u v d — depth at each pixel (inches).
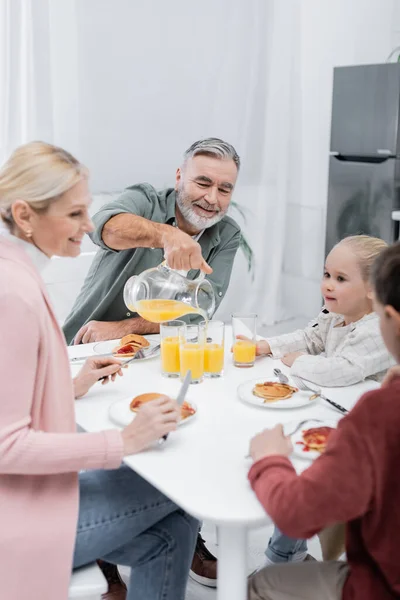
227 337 86.0
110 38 142.7
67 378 53.7
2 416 48.9
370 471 42.3
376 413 42.6
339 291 73.7
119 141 148.7
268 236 177.9
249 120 168.1
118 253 92.6
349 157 160.6
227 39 159.5
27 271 50.8
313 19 172.6
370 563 46.3
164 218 93.2
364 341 70.2
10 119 131.4
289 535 44.6
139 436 53.6
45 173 52.3
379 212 154.9
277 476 46.8
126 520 55.9
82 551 54.8
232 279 174.2
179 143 158.2
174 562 58.3
